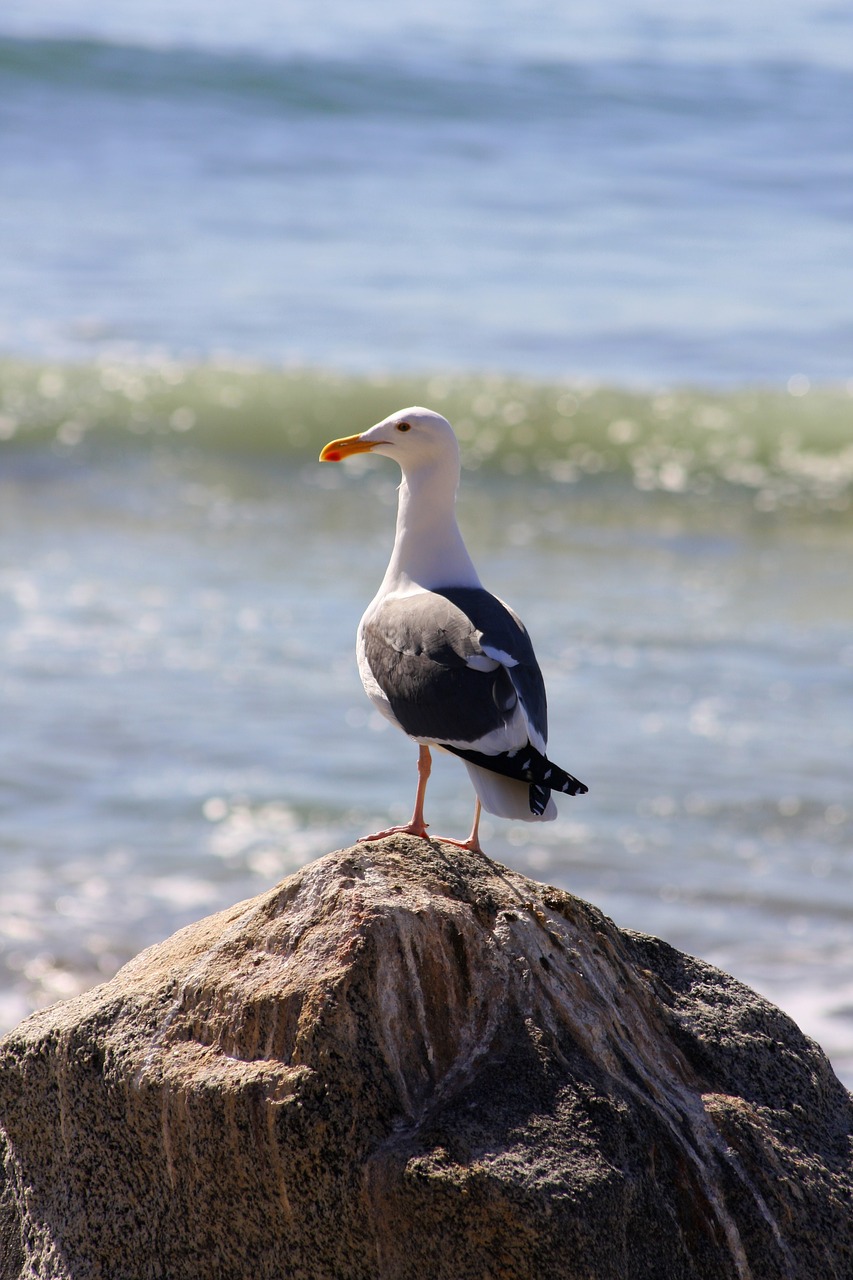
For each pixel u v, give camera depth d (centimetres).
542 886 618
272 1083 538
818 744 1384
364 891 579
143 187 3650
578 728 1402
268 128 4156
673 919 1086
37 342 2644
